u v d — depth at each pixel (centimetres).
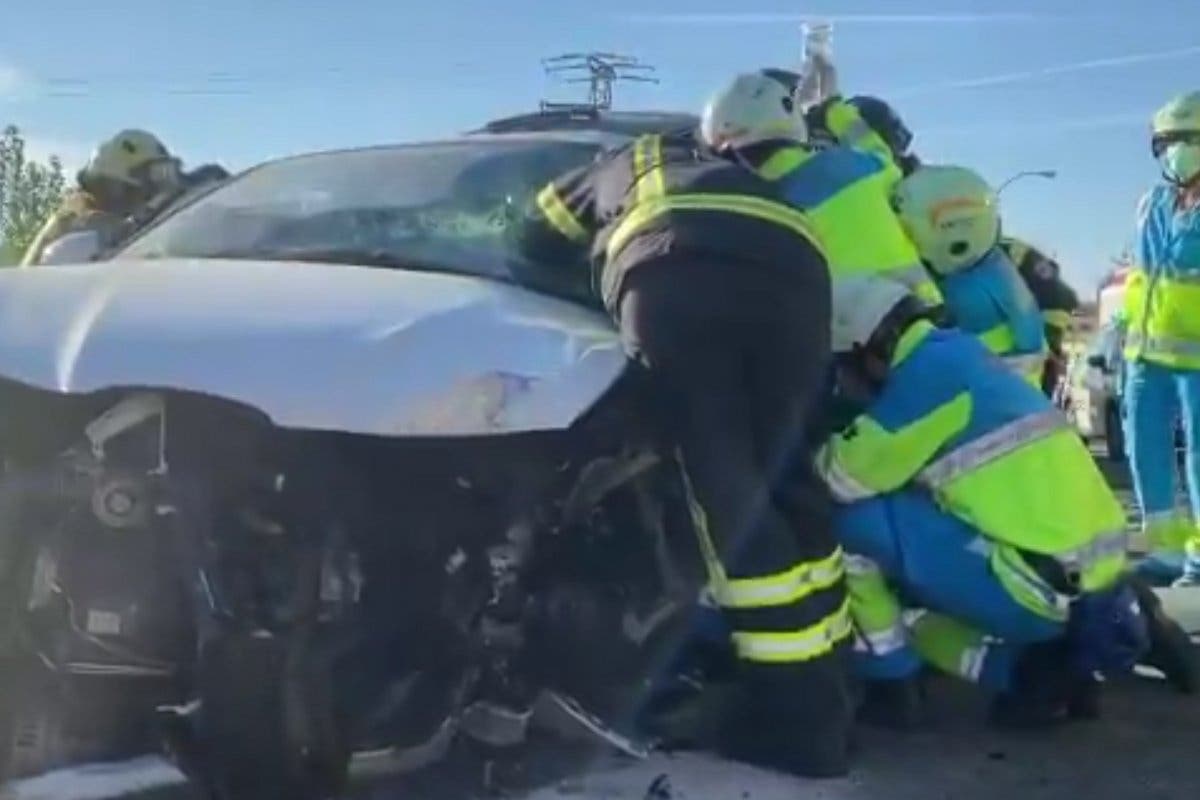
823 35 717
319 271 470
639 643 479
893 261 532
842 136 662
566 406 436
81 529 424
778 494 484
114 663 428
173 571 421
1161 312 810
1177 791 491
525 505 443
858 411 517
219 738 417
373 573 426
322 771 423
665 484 482
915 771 504
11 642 431
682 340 461
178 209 593
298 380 416
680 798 464
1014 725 554
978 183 610
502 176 555
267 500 419
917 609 551
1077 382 1394
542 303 477
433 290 457
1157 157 816
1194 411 806
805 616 480
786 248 472
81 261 609
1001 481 523
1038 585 532
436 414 420
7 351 429
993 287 618
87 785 442
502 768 462
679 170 479
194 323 428
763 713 486
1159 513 826
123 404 421
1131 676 623
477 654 450
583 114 642
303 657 418
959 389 518
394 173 570
